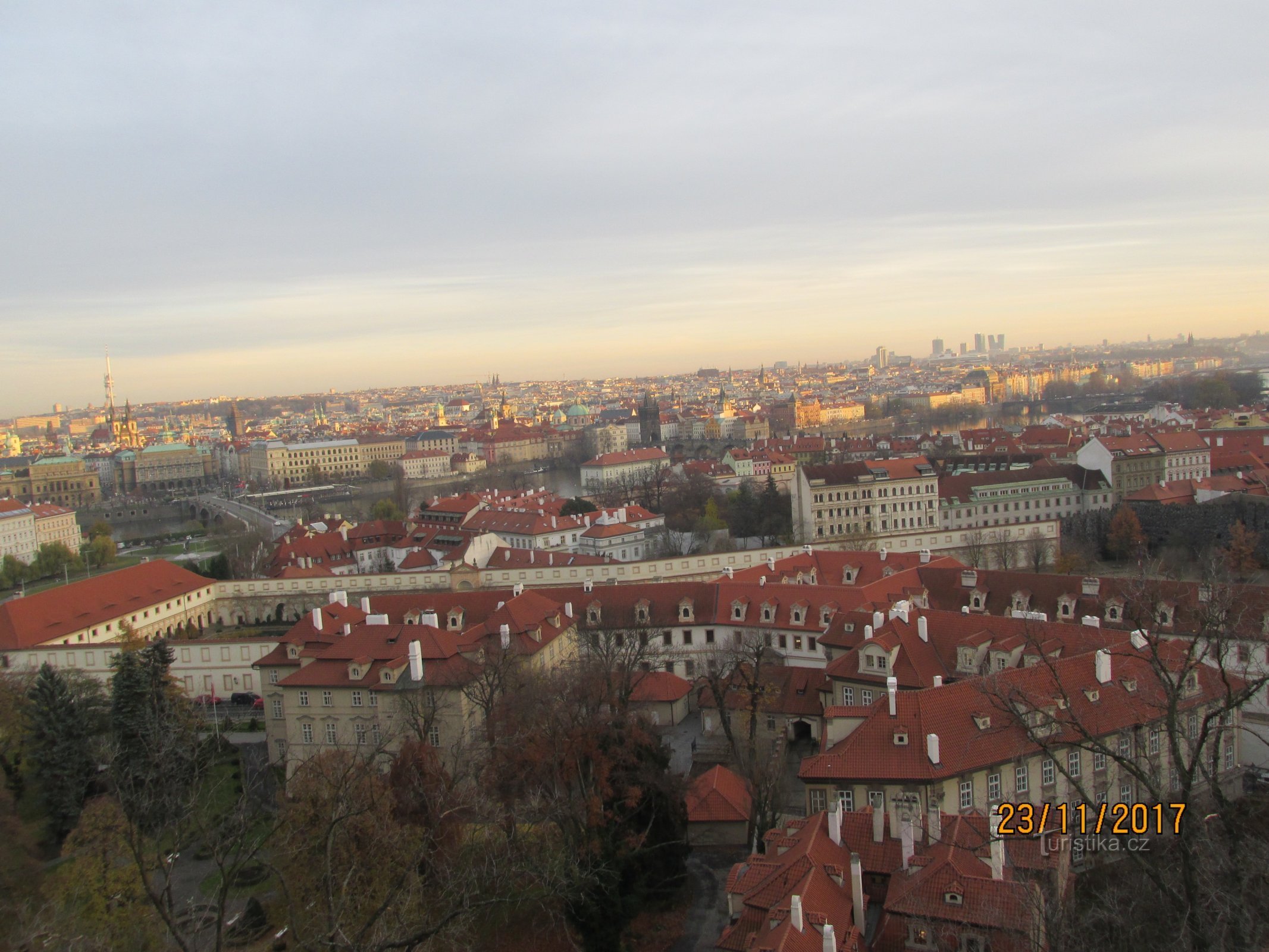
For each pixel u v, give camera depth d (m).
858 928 79.25
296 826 88.38
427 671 135.88
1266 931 57.69
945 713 102.81
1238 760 113.06
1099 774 104.12
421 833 88.31
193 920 82.38
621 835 94.38
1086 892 81.31
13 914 93.25
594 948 88.00
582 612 170.12
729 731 121.62
